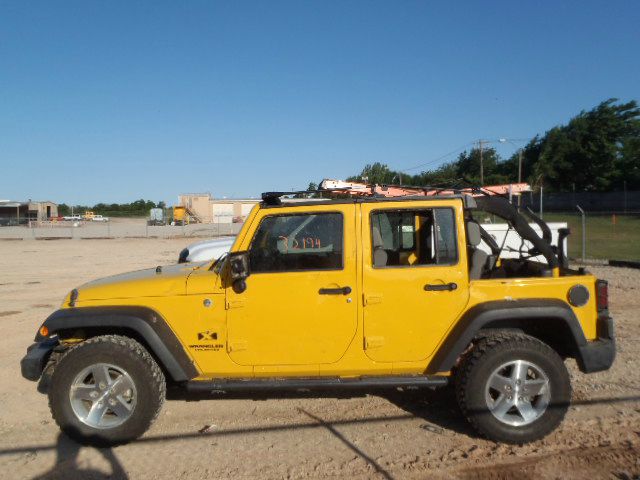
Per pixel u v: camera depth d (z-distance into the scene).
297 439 4.37
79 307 4.39
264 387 4.29
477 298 4.28
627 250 18.16
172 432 4.54
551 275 4.65
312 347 4.31
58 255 22.19
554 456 4.00
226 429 4.57
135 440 4.40
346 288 4.28
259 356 4.33
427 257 4.78
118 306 4.35
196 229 38.69
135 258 20.80
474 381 4.14
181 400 5.23
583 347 4.21
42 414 5.03
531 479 3.70
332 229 4.38
